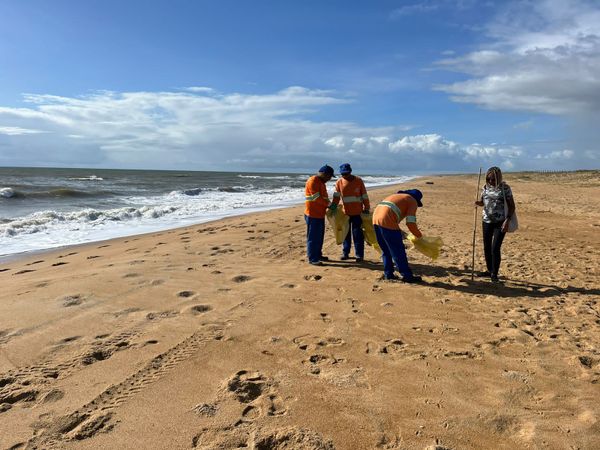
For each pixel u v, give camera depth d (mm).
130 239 11211
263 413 3221
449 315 5309
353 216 8219
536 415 3221
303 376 3781
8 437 2902
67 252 9562
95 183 43250
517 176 65625
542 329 4871
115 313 5223
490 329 4867
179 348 4297
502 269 7672
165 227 13781
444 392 3535
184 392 3498
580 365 4000
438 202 21500
